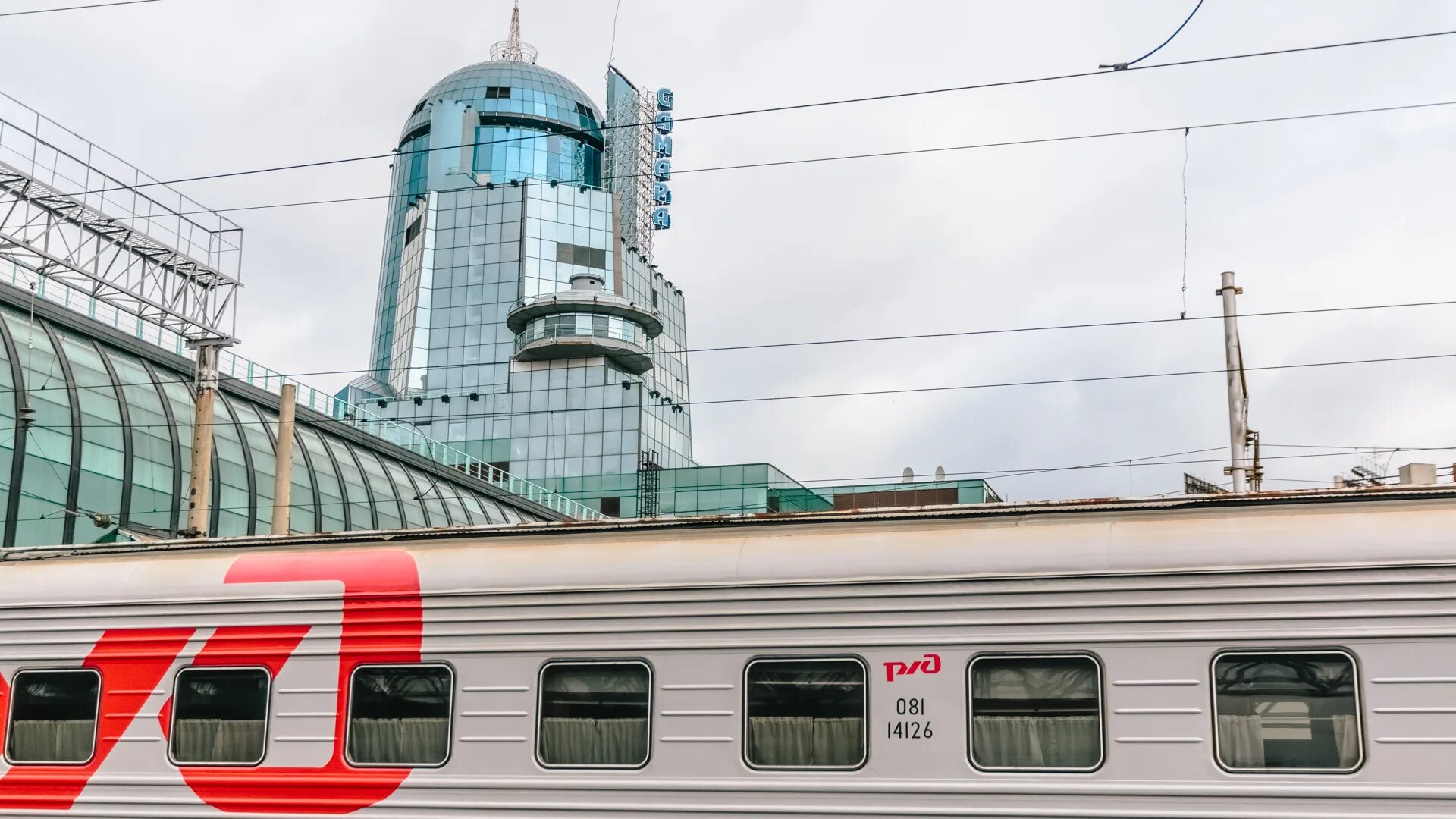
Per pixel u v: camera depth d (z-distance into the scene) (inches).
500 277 4239.7
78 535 1239.5
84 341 1347.2
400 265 4805.6
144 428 1338.6
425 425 3759.8
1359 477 914.7
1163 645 439.2
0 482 1174.3
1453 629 415.8
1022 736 446.9
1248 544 438.9
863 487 2479.1
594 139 5068.9
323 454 1659.7
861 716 461.7
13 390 1208.2
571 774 481.7
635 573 489.7
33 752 538.3
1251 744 426.9
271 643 522.0
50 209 1155.3
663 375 4488.2
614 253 4328.3
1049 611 450.9
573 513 2532.0
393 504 1729.8
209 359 1178.0
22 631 548.1
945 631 458.9
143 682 532.1
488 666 498.0
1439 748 410.6
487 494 2086.6
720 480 2755.9
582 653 488.7
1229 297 1126.4
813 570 474.3
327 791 505.0
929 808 449.4
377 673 510.3
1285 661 429.7
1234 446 1104.8
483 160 4864.7
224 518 1409.9
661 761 474.6
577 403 3558.1
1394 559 425.1
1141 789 432.1
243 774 514.6
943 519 475.5
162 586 538.0
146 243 1202.6
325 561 527.2
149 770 524.7
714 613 479.8
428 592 509.0
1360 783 415.2
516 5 5398.6
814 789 459.5
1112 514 460.8
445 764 495.5
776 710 469.4
